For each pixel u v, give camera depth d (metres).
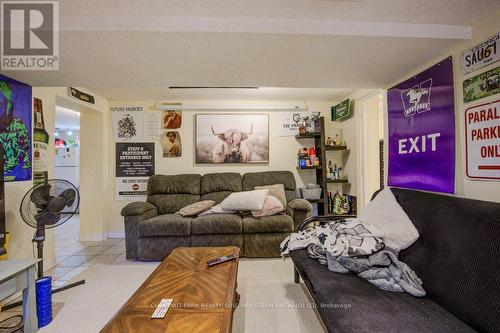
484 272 1.07
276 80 2.23
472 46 1.51
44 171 2.62
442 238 1.32
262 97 3.81
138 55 1.70
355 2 1.31
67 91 3.01
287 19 1.45
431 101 1.81
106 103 3.82
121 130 3.87
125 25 1.40
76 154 5.88
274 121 3.99
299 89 3.42
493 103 1.37
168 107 3.84
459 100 1.59
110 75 2.07
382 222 1.76
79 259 2.94
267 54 1.71
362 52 1.68
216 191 3.56
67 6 1.31
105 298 2.05
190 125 3.93
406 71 2.00
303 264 1.73
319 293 1.35
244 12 1.39
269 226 2.86
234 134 3.92
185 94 3.63
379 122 3.44
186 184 3.56
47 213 2.00
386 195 1.92
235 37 1.49
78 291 2.16
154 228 2.80
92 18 1.39
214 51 1.66
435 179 1.76
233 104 3.93
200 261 1.78
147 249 2.83
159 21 1.41
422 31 1.50
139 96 3.72
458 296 1.13
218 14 1.41
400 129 2.15
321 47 1.62
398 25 1.50
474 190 1.48
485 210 1.17
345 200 3.67
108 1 1.28
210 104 3.91
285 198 3.35
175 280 1.48
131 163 3.87
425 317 1.10
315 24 1.46
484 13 1.40
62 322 1.74
